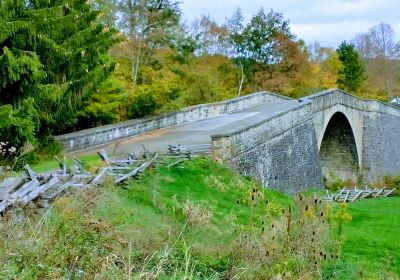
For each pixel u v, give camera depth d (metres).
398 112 51.69
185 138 23.17
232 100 33.34
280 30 50.91
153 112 27.88
